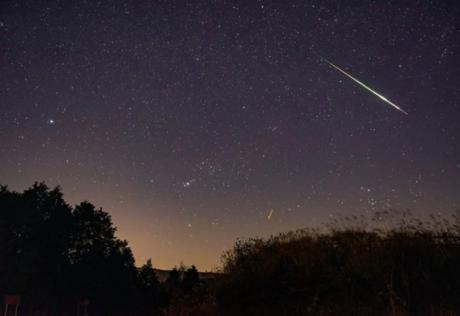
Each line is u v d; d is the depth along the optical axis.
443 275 8.37
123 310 51.19
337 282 8.96
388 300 8.21
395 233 9.60
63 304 46.00
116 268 51.94
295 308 9.18
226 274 11.20
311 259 9.93
